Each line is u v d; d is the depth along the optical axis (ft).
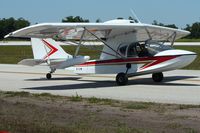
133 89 61.72
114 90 60.90
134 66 67.05
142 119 37.11
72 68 73.51
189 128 33.09
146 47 66.69
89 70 71.61
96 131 31.91
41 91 60.08
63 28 60.70
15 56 161.68
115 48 68.90
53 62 74.59
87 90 61.16
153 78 71.10
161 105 45.47
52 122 35.63
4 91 58.70
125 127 33.40
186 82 70.03
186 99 50.88
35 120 36.47
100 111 41.70
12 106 44.34
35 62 74.02
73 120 36.65
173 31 70.85
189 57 64.28
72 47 234.99
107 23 65.98
